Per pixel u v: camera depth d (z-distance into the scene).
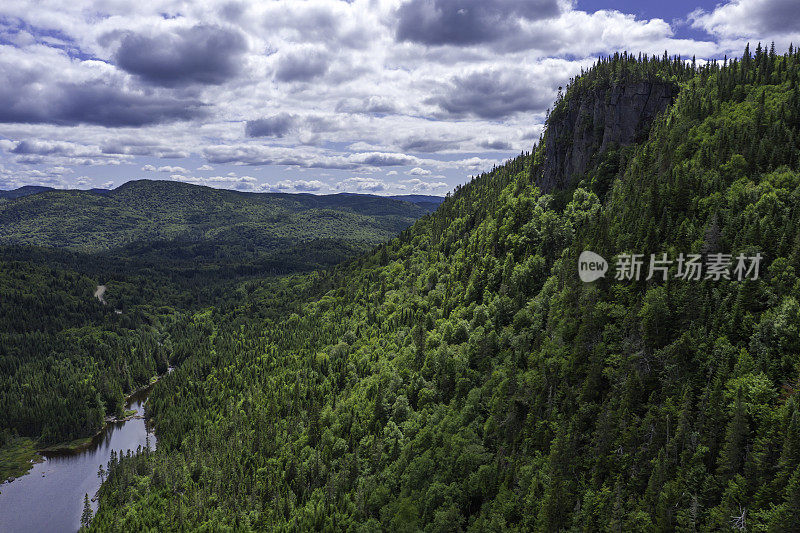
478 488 127.81
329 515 158.12
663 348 117.88
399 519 132.88
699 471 95.44
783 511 80.44
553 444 118.75
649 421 107.44
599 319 136.25
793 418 87.12
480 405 151.62
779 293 114.75
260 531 162.12
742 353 104.06
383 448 169.38
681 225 146.25
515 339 163.75
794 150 160.88
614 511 98.50
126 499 197.00
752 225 130.25
